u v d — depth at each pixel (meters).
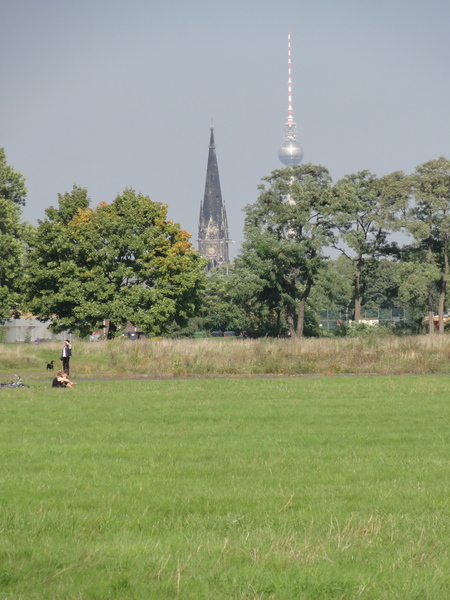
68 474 50.81
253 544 35.00
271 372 154.12
